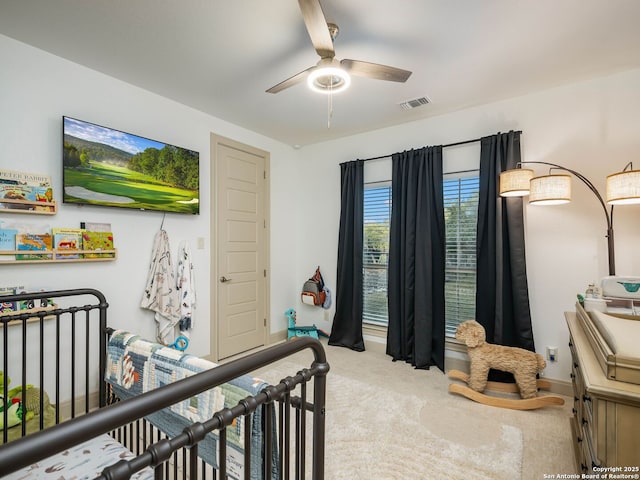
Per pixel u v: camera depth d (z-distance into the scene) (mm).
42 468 1177
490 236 2891
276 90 2139
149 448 639
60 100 2258
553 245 2693
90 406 2367
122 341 1577
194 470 710
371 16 1830
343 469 1729
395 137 3574
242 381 1089
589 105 2555
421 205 3260
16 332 2049
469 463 1776
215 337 3340
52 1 1717
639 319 1671
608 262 2459
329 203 4102
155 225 2826
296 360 3404
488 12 1798
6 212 2006
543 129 2730
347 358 3441
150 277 2746
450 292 3232
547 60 2279
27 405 1729
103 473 566
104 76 2490
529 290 2783
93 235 2393
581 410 1562
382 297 3668
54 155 2227
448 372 3045
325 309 4113
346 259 3795
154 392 646
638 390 1012
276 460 999
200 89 2742
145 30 1967
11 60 2049
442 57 2242
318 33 1585
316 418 1038
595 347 1327
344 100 2936
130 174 2584
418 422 2193
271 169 4043
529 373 2469
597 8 1756
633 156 2408
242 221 3670
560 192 2270
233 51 2188
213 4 1742
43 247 2148
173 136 2951
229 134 3496
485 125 3014
